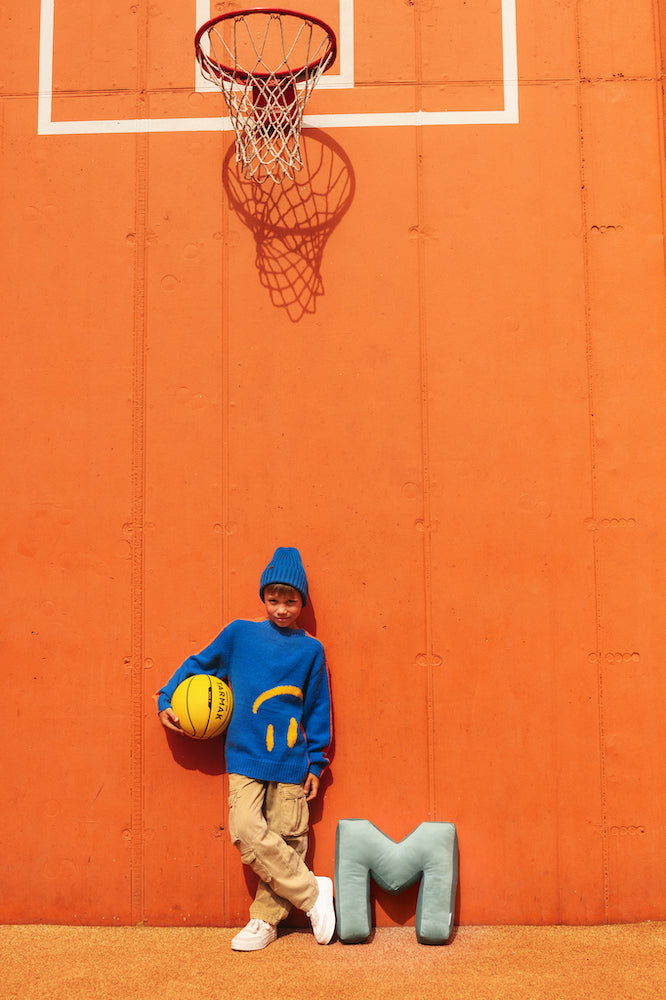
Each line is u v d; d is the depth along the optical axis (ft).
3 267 10.77
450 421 10.55
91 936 9.68
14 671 10.32
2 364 10.66
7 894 10.07
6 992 8.35
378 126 10.89
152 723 10.24
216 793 10.14
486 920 9.95
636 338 10.62
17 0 10.96
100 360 10.66
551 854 10.02
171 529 10.46
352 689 10.25
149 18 11.00
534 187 10.80
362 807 10.09
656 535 10.39
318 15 11.00
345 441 10.54
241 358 10.64
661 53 10.93
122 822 10.13
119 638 10.34
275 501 10.48
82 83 10.96
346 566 10.40
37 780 10.20
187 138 10.91
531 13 10.96
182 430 10.57
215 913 10.00
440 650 10.29
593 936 9.59
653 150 10.83
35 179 10.87
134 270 10.77
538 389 10.57
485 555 10.39
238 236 10.79
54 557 10.44
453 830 9.71
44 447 10.57
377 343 10.64
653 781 10.11
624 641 10.27
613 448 10.50
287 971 8.78
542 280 10.69
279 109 10.70
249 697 9.71
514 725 10.18
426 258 10.74
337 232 10.79
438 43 10.96
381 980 8.57
